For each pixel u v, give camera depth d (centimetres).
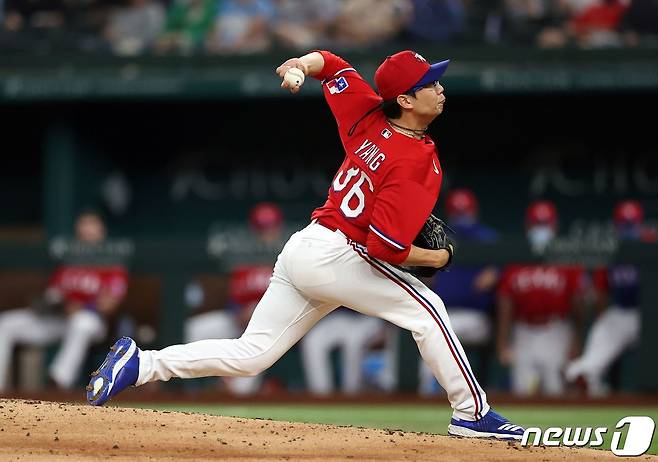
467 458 1605
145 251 3900
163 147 5153
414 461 1569
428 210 1681
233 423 1742
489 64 4528
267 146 5128
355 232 1722
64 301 3925
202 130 5128
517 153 5038
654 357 3778
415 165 1673
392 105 1720
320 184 5112
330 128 5091
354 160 1719
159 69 4634
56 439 1580
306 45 4719
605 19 4684
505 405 3547
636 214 4166
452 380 1761
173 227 5166
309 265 1723
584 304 3841
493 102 4972
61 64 4662
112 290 3906
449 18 4703
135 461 1505
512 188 5038
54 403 1791
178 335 3878
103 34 4866
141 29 4859
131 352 1764
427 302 1742
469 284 3850
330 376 3978
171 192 5169
